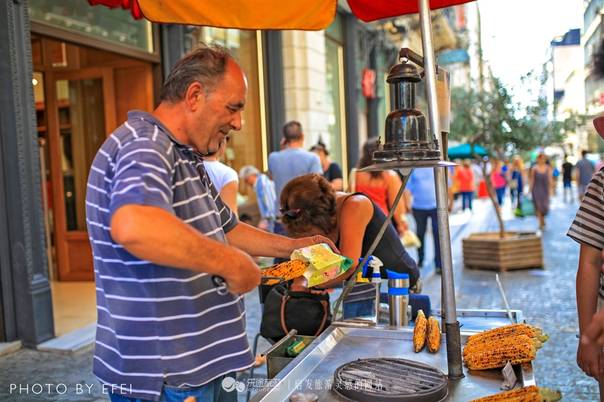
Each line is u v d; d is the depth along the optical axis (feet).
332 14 9.58
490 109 31.07
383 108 56.95
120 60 23.72
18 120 15.69
